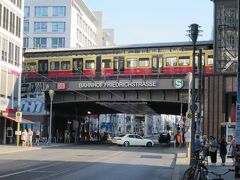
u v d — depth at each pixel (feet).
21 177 63.52
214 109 170.71
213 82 172.45
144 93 200.13
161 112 320.70
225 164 99.96
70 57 209.36
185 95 191.83
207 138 133.49
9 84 190.49
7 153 126.93
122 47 208.95
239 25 63.52
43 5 396.37
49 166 84.07
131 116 509.76
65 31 392.27
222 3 180.86
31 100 219.82
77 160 101.86
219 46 179.22
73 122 290.76
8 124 191.31
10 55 192.03
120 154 131.44
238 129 60.54
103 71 201.67
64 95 216.95
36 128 220.43
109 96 206.39
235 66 176.04
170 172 78.89
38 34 395.34
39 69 216.54
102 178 65.51
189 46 197.47
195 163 52.75
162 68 190.29
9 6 190.80
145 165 94.07
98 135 317.42
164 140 275.59
